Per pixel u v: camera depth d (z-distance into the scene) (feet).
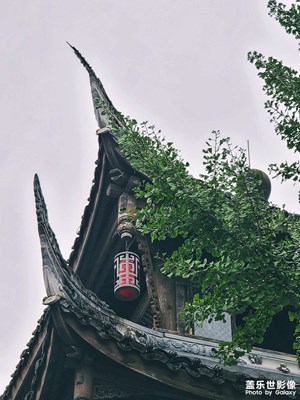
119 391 51.11
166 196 45.42
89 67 66.03
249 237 42.88
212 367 53.83
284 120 48.19
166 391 51.26
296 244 43.47
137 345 50.65
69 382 53.31
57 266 51.62
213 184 44.37
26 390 61.21
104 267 69.36
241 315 61.16
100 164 64.34
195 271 44.75
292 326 63.26
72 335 49.49
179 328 58.39
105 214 65.51
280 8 50.37
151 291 60.39
